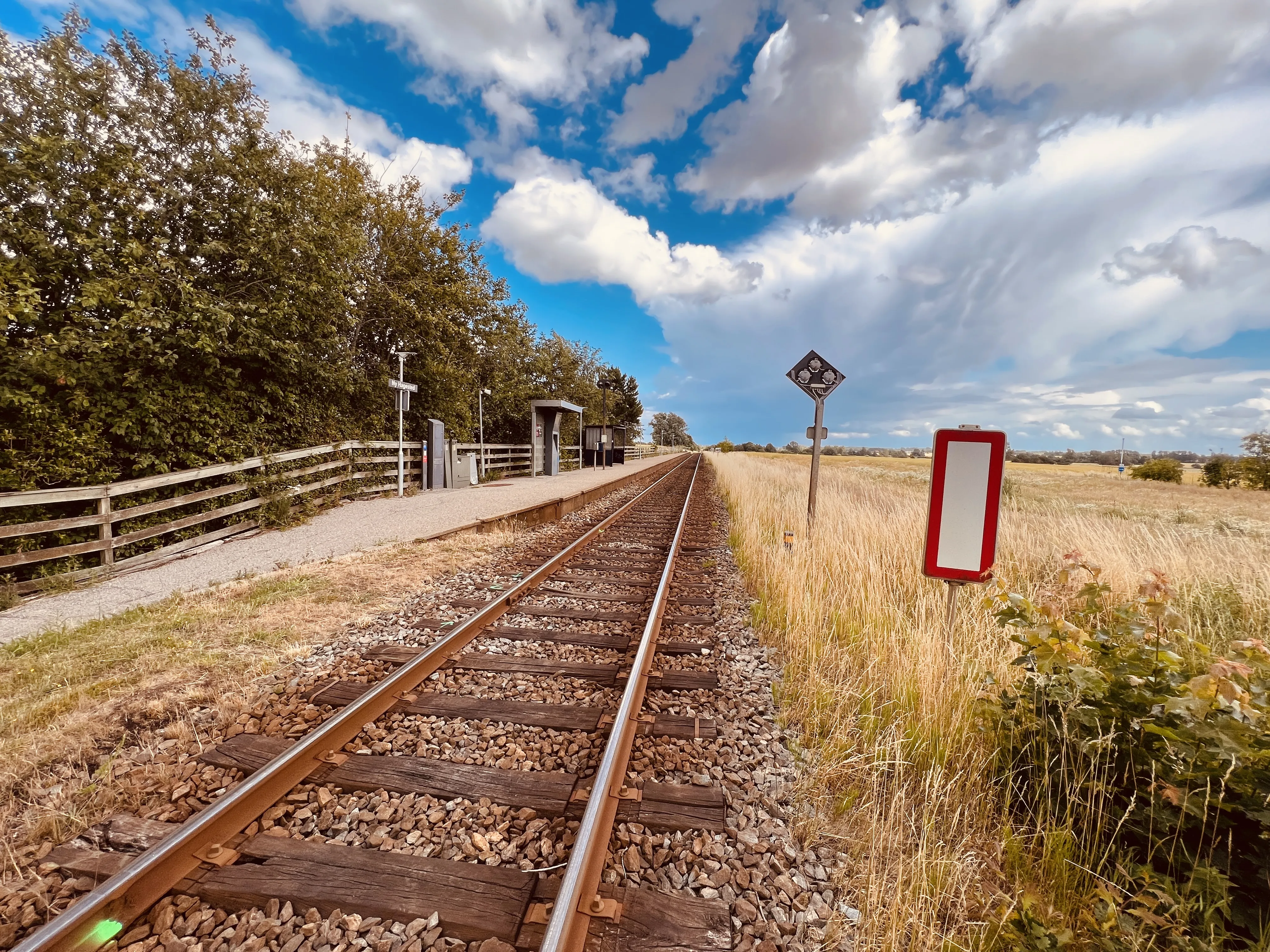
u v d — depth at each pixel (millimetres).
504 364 28031
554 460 25078
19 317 7582
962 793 2582
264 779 2467
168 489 8867
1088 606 2525
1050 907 1954
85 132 8570
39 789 2646
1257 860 1795
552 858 2230
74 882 2092
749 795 2666
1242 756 1755
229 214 10141
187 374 9617
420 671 3814
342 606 5566
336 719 2984
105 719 3283
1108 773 2268
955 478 3139
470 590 6188
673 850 2293
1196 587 5504
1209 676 1803
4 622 5145
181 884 2059
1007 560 6926
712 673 4027
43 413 7520
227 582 6422
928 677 3301
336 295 12023
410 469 16406
